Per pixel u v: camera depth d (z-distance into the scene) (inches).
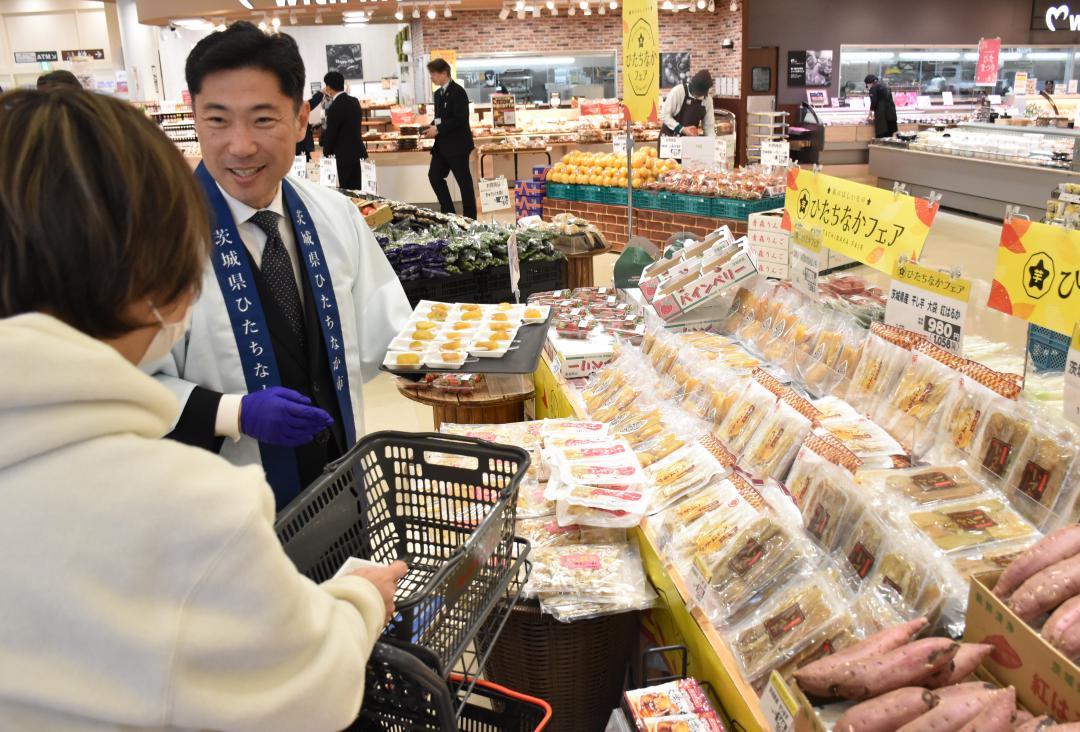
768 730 60.9
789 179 121.0
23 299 31.4
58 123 31.0
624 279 197.2
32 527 30.1
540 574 85.8
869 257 103.2
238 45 72.9
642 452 102.5
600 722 92.4
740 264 129.4
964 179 438.9
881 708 50.7
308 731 34.7
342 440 85.0
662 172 310.8
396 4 443.8
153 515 30.8
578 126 517.0
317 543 63.2
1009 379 79.4
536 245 220.1
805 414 89.8
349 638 37.4
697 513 85.1
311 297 83.0
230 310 77.7
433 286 200.1
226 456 77.5
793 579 70.6
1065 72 717.3
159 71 659.4
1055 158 384.2
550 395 143.7
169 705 30.8
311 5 439.2
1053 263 75.3
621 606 83.5
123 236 31.3
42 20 787.4
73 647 30.5
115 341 34.4
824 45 661.9
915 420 86.9
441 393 142.2
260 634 32.5
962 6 679.1
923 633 62.6
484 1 449.1
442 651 51.1
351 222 92.5
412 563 70.2
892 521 70.9
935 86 697.0
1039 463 72.0
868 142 576.1
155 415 33.7
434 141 446.3
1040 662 49.7
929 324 92.3
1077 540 55.9
